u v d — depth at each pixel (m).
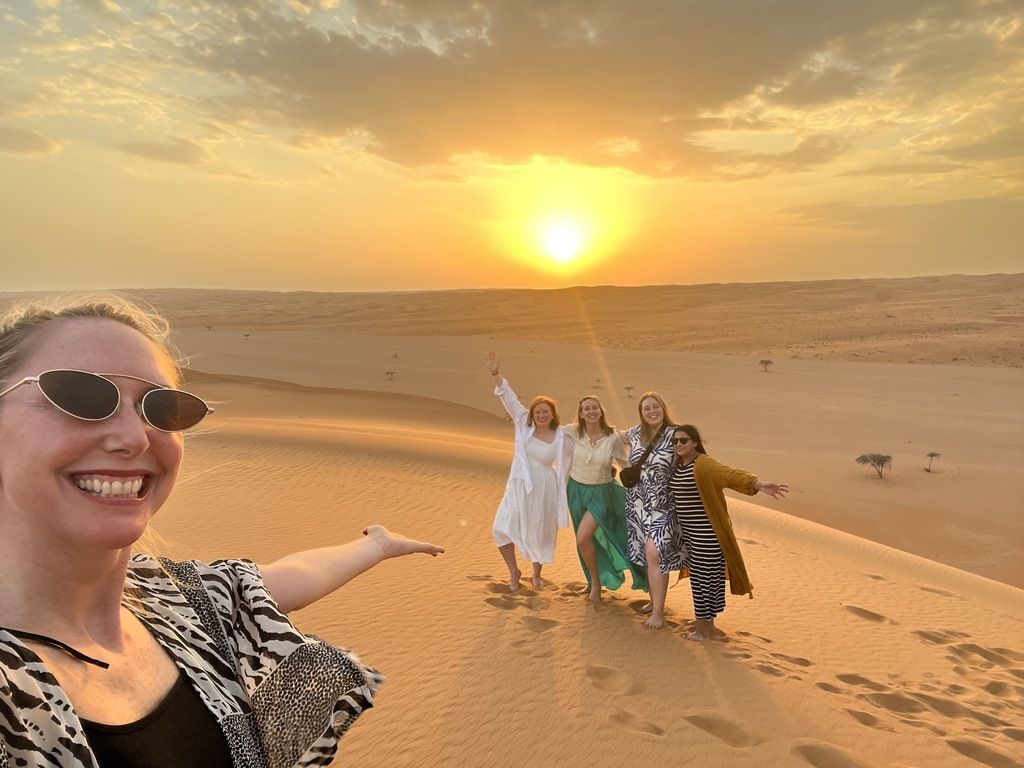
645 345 139.25
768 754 4.89
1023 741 5.61
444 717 5.12
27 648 0.81
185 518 11.42
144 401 0.92
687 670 6.19
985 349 116.38
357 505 12.98
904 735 5.45
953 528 32.25
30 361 0.90
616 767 4.59
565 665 6.12
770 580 10.30
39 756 0.77
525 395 72.75
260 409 39.75
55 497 0.86
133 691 0.91
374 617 7.14
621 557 8.05
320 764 1.13
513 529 8.05
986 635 8.68
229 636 1.14
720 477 6.73
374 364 94.81
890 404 72.75
